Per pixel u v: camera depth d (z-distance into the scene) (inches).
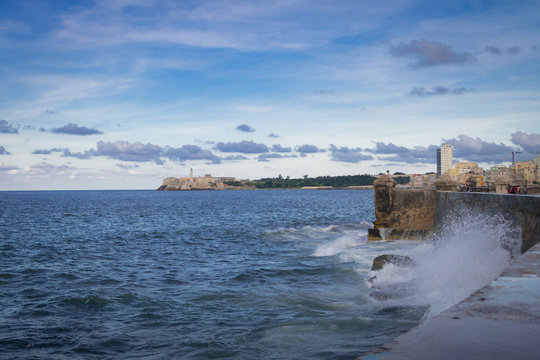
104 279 614.5
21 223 1763.0
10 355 325.7
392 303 391.9
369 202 4121.6
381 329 323.0
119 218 2084.2
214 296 490.6
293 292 491.8
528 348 82.6
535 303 114.7
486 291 130.6
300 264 698.8
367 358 78.6
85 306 459.5
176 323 393.7
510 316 103.7
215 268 700.0
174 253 890.7
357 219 1940.2
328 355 276.5
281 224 1667.1
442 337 89.8
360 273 575.8
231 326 376.2
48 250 951.0
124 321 405.4
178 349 327.0
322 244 979.9
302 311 409.7
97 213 2506.2
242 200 4889.3
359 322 344.5
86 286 566.3
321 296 466.0
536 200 367.2
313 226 1560.0
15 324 399.5
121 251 931.3
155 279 611.2
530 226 381.4
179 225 1644.9
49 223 1771.7
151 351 327.0
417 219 872.9
